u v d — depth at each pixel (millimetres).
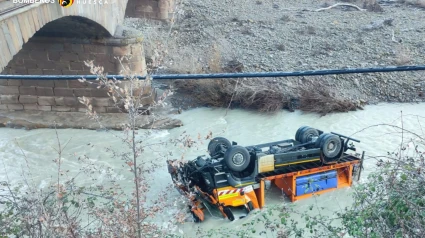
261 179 9992
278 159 10109
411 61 20547
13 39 10133
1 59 9703
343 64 20703
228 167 9594
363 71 4652
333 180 10711
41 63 18000
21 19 10414
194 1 31547
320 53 22031
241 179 9844
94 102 18109
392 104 18484
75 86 18109
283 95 18391
